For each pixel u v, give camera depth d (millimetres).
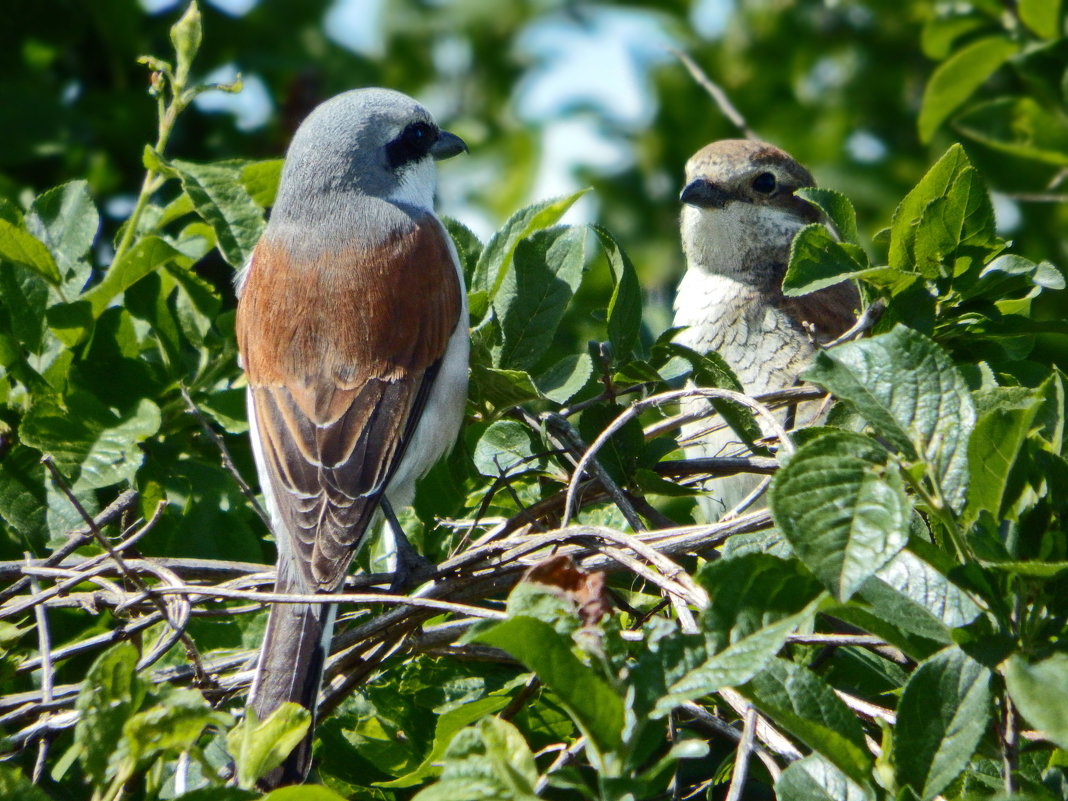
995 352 6789
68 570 6172
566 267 7406
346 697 6168
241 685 5898
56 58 10383
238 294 7941
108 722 4543
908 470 4391
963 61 10281
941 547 4812
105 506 7258
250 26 10617
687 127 12195
